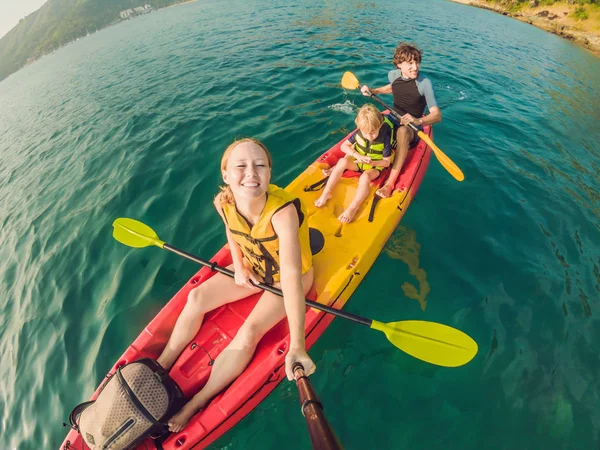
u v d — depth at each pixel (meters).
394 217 2.09
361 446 1.37
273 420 1.46
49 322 2.03
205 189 2.73
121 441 1.18
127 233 1.94
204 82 4.88
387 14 8.23
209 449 1.37
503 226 2.29
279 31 7.05
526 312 1.79
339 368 1.60
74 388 1.67
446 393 1.50
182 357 1.52
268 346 1.52
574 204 2.53
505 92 4.35
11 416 1.66
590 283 1.96
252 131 3.39
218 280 1.57
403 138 2.29
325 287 1.69
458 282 1.93
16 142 4.93
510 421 1.42
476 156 2.99
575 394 1.49
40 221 2.93
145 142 3.58
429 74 4.64
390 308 1.81
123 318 1.91
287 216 1.22
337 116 3.48
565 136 3.49
